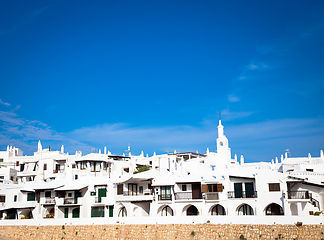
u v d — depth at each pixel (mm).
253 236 52312
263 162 101000
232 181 68125
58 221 70375
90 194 78750
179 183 71375
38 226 71938
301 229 49344
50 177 100875
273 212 63656
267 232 51500
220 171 71500
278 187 62375
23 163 112250
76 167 95625
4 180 101688
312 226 48906
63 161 105000
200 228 57031
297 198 60281
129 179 73812
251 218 53562
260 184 63969
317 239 47875
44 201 80750
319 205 60531
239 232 53656
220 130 96375
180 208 69125
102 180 80500
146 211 75938
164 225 60281
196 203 68312
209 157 102062
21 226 73750
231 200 65688
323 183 61625
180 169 94438
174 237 58531
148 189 75875
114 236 63688
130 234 62562
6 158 132625
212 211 68625
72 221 68938
